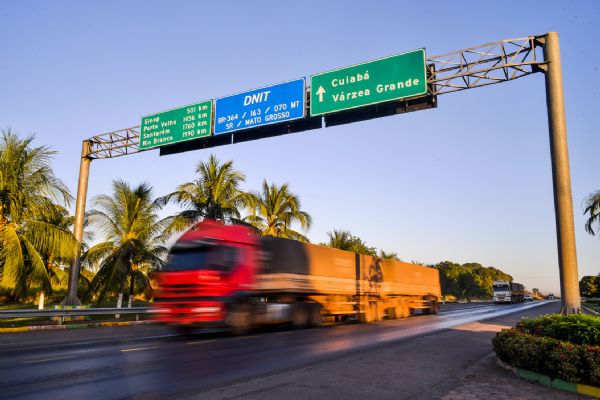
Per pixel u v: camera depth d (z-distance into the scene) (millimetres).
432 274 32562
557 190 12852
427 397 6746
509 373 8625
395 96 16703
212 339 14094
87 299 28750
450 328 18438
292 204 34094
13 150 20406
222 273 15094
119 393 6664
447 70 16484
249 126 19562
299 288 18562
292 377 7902
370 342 13234
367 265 23969
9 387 7012
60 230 21391
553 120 13438
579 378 7195
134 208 27469
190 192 28297
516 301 67500
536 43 14852
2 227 19938
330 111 17797
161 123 22250
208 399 6352
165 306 14945
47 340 13672
